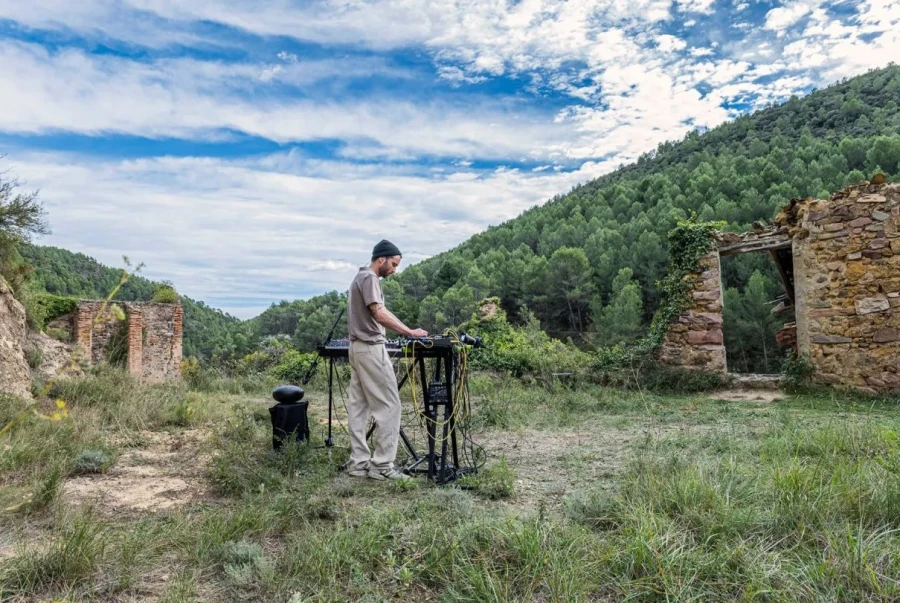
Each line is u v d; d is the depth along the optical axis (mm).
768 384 9844
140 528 2891
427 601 2242
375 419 4281
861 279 9102
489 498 3650
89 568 2381
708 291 10914
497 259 82438
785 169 76688
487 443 5734
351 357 4352
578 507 3164
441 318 59969
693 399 9227
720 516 2807
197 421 6949
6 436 4562
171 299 19734
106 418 6477
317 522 3037
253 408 8078
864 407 7762
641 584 2227
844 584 2160
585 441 5719
